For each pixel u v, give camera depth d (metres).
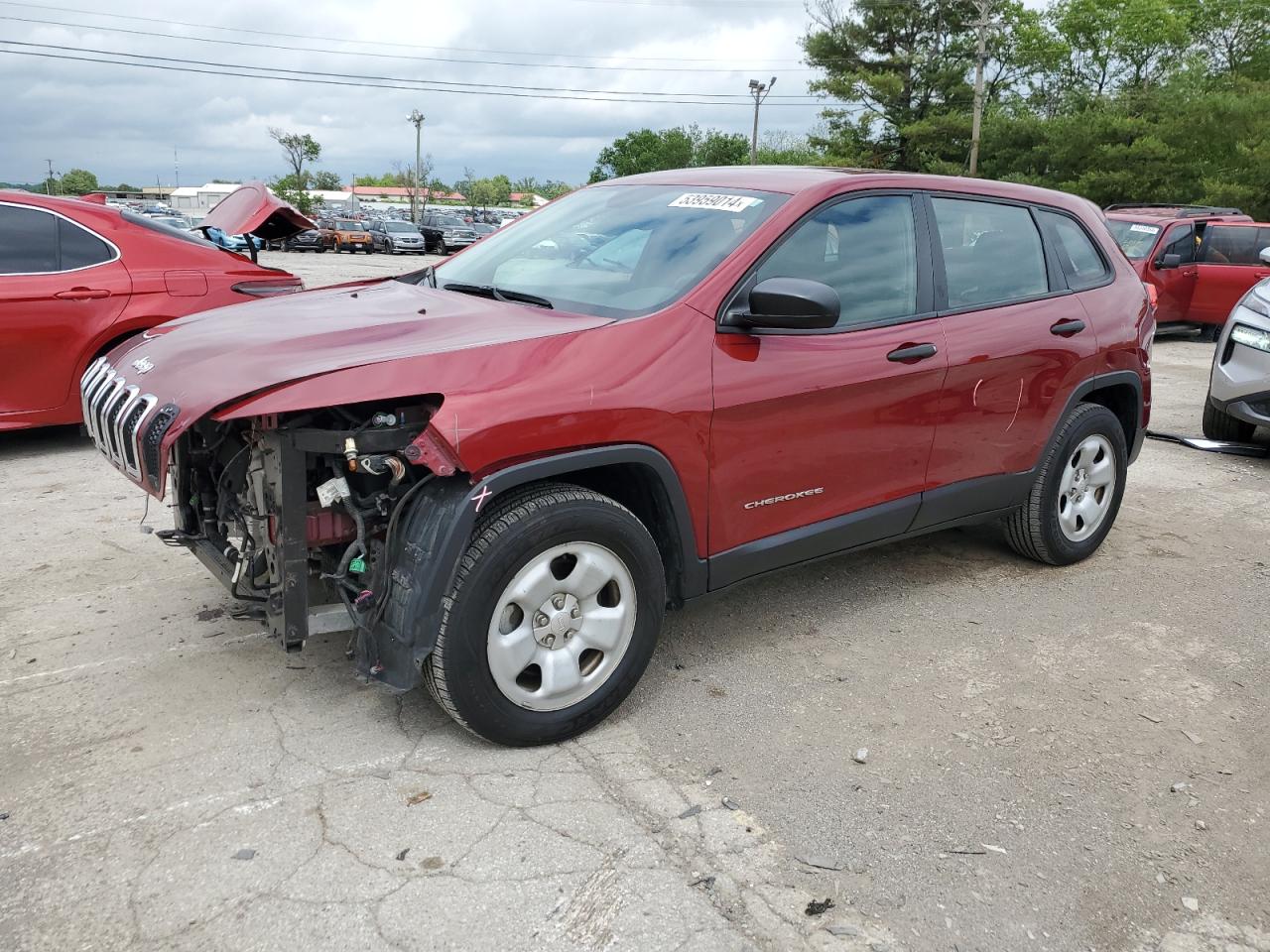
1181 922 2.46
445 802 2.77
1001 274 4.33
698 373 3.18
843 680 3.63
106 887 2.39
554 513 2.89
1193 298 14.48
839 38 45.34
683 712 3.35
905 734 3.27
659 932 2.32
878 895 2.49
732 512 3.38
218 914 2.31
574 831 2.67
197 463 3.34
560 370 2.93
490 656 2.88
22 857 2.49
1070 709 3.48
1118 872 2.63
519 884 2.46
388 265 29.92
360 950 2.22
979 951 2.32
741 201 3.67
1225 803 2.96
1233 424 7.53
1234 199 35.88
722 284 3.31
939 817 2.82
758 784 2.94
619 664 3.16
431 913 2.34
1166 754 3.22
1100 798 2.95
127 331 6.27
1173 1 48.47
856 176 3.85
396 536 2.83
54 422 6.20
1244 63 48.34
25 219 6.03
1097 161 37.94
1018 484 4.45
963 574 4.75
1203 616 4.35
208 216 7.06
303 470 2.78
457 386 2.77
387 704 3.30
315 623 2.87
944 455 4.05
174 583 4.25
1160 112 38.31
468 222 47.38
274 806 2.73
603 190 4.31
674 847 2.63
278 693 3.34
